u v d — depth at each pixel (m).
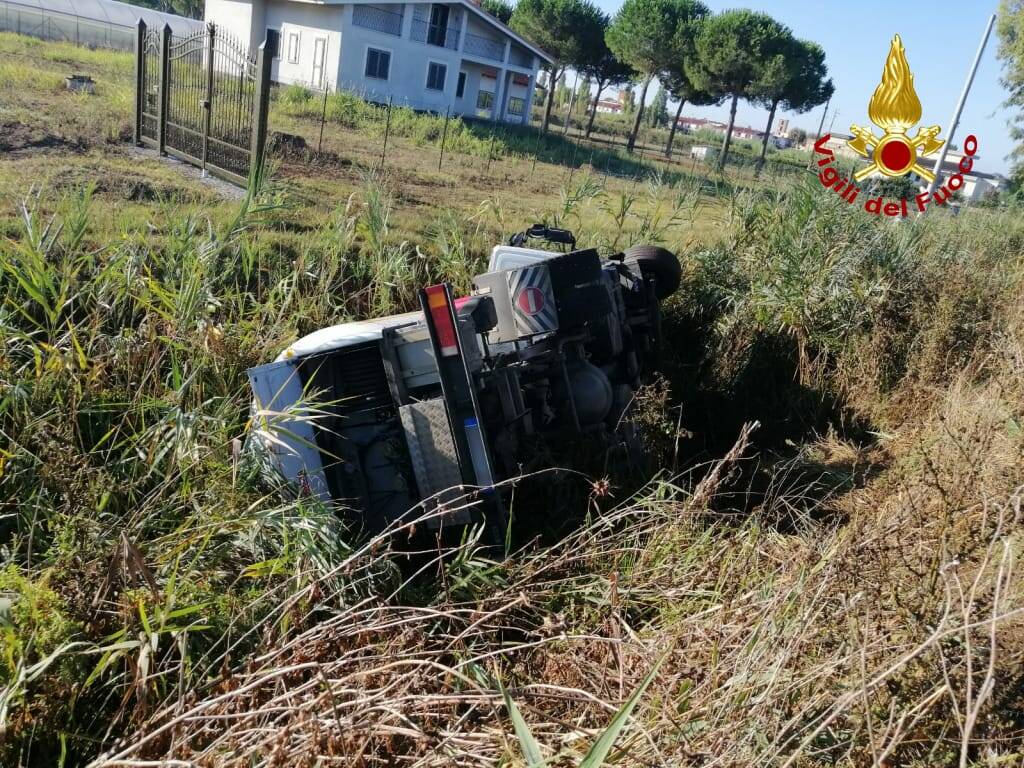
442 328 4.48
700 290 9.59
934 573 3.40
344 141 19.62
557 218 11.48
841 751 2.84
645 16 39.59
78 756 3.16
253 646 3.58
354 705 2.84
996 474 4.54
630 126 61.25
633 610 4.08
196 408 4.95
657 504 4.67
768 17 38.19
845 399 8.04
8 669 3.15
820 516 5.57
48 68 22.58
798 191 10.16
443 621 3.93
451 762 2.63
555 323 5.32
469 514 4.49
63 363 5.26
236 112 11.80
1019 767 2.79
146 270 6.65
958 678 2.98
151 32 12.99
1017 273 10.48
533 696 3.14
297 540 4.05
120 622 3.54
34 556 4.25
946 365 7.79
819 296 8.74
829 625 3.21
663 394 6.40
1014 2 30.16
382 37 35.25
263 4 36.28
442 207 12.33
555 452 5.50
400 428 4.89
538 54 42.59
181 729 2.89
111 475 4.66
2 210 8.20
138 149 12.90
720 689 2.86
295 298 7.36
